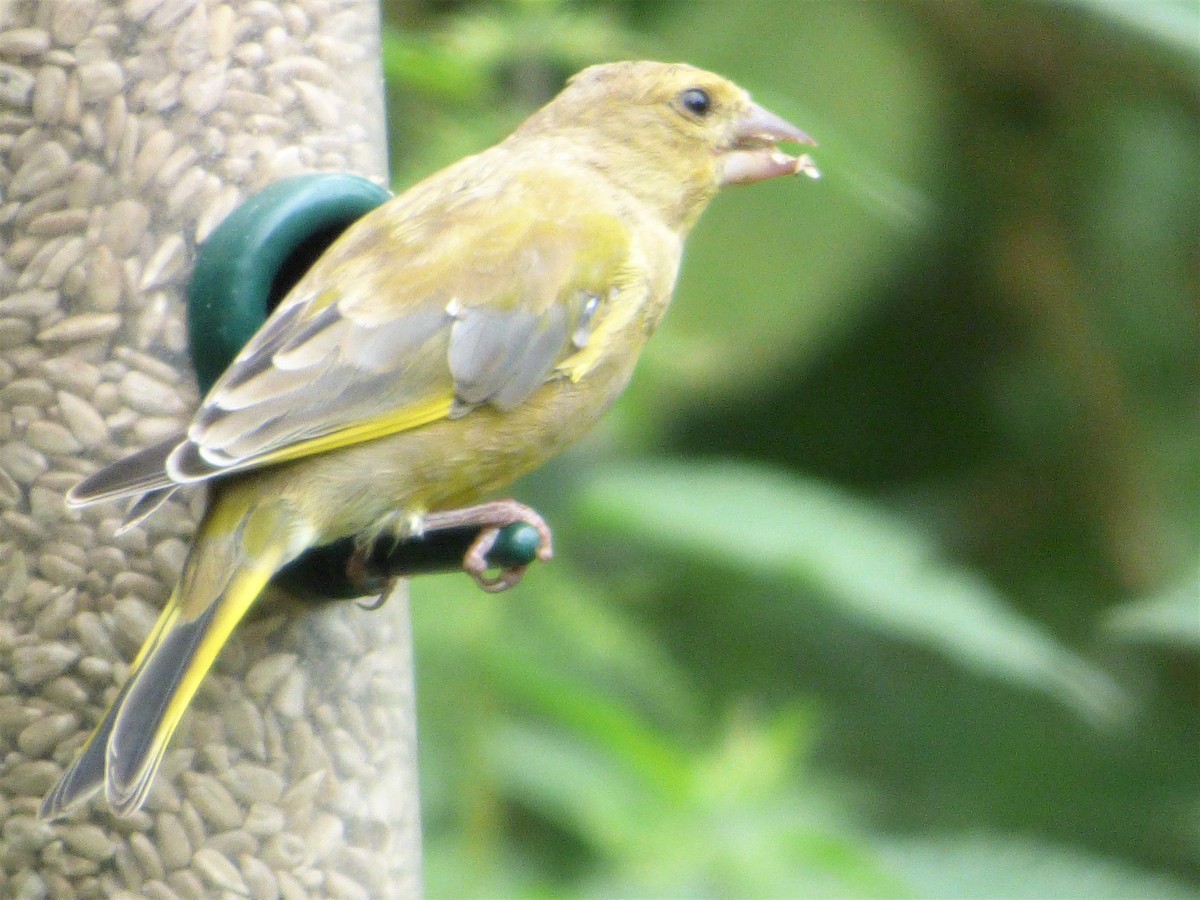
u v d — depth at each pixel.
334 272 8.57
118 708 7.58
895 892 10.02
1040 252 15.64
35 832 8.50
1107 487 15.41
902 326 16.19
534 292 8.86
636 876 10.06
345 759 8.88
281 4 8.98
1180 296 15.51
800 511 10.66
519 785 10.41
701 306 13.83
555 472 10.98
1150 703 14.47
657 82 9.99
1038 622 15.09
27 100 8.61
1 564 8.52
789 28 13.97
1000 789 14.03
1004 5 15.03
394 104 11.76
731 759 10.39
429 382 8.48
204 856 8.58
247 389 8.06
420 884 9.33
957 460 15.90
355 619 8.99
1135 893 10.62
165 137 8.67
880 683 14.11
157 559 8.48
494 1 12.14
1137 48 14.93
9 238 8.59
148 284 8.59
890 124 14.04
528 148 9.75
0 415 8.55
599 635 11.00
